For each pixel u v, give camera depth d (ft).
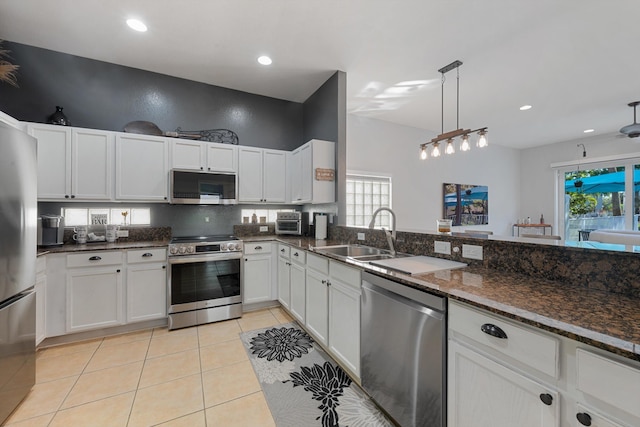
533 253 4.54
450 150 9.81
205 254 9.27
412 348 4.26
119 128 9.91
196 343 7.86
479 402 3.33
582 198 18.84
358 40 8.33
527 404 2.84
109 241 9.29
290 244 9.27
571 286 3.97
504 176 20.79
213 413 5.16
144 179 9.45
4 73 7.61
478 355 3.32
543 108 13.50
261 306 10.64
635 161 16.55
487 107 13.38
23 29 7.95
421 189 16.81
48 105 9.00
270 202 11.63
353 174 14.43
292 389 5.86
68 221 9.18
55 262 7.47
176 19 7.47
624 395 2.20
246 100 12.16
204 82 11.25
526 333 2.85
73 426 4.83
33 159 5.58
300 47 8.69
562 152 19.62
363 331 5.43
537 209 20.84
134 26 7.78
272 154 11.71
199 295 9.17
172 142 9.87
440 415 3.78
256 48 8.79
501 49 8.66
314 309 7.57
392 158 15.69
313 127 12.21
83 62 9.43
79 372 6.41
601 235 6.32
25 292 5.55
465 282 4.20
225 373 6.41
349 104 13.16
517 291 3.72
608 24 7.40
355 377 5.81
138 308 8.50
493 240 5.13
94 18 7.45
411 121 15.55
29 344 5.53
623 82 10.80
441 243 6.15
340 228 9.85
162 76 10.59
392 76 10.46
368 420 5.01
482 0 6.61
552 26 7.53
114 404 5.38
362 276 5.50
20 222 5.19
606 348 2.25
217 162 10.60
